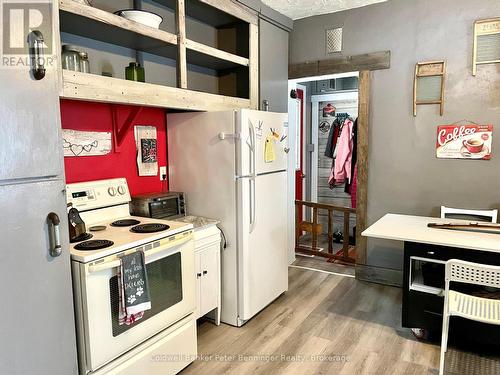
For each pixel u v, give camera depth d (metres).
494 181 3.10
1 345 1.42
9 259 1.42
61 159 1.61
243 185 2.71
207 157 2.84
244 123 2.67
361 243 3.73
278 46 3.71
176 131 2.98
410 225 2.82
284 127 3.20
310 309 3.11
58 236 1.59
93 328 1.73
